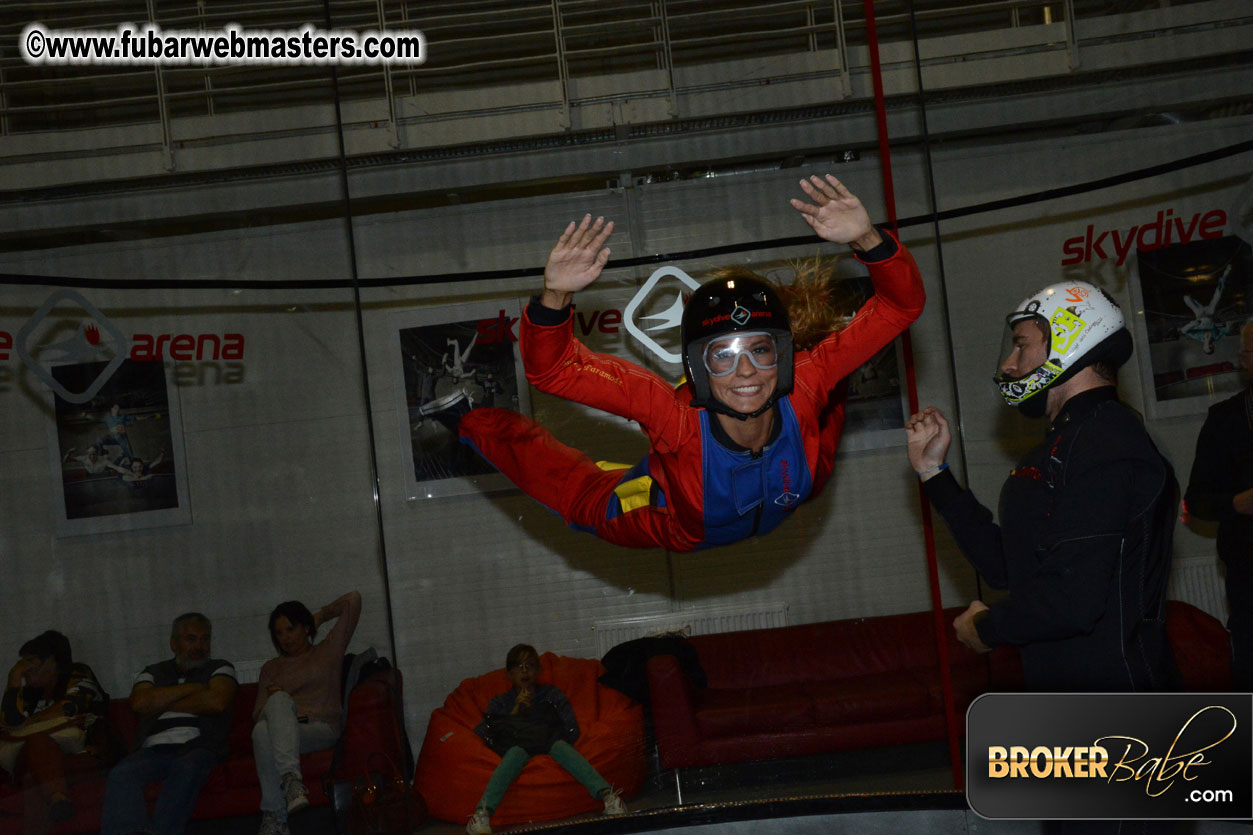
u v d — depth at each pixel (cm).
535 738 231
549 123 246
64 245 260
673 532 188
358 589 268
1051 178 251
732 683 245
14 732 237
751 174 252
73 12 261
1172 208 242
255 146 259
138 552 261
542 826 214
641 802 223
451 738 238
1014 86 250
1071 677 129
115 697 255
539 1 252
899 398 254
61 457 259
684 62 254
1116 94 247
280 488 266
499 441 232
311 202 262
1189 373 238
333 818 231
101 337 262
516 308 265
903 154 252
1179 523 233
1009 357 143
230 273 265
